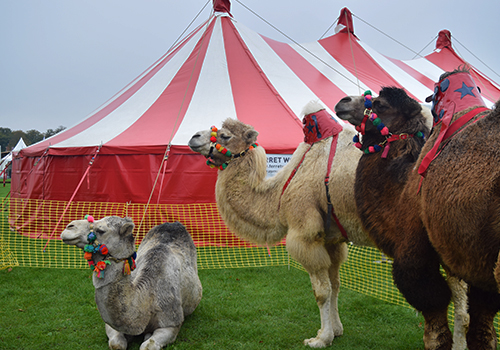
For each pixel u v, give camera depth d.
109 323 3.42
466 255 2.29
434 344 2.83
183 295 4.26
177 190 8.69
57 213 9.42
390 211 3.03
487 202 2.12
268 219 4.24
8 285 5.93
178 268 4.18
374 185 3.16
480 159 2.22
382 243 3.13
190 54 12.44
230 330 4.34
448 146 2.44
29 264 7.17
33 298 5.34
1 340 4.04
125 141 9.09
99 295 3.34
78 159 9.42
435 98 2.84
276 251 8.32
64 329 4.34
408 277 2.84
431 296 2.79
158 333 3.71
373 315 4.90
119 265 3.36
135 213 8.78
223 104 10.16
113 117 11.00
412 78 14.59
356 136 3.45
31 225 9.70
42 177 9.88
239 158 4.41
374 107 3.30
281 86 10.97
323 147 3.99
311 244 3.86
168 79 11.70
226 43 12.30
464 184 2.22
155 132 9.33
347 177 3.68
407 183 2.89
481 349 2.87
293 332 4.34
